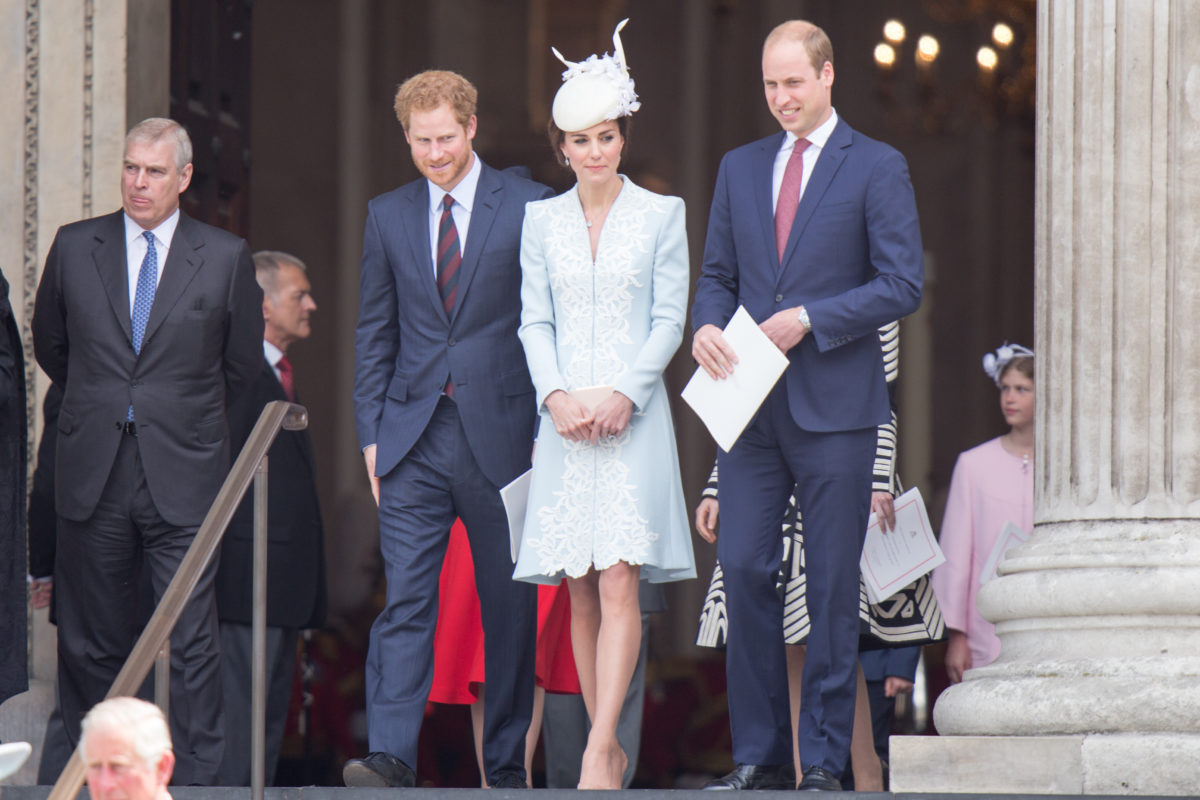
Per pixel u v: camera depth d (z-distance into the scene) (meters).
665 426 21.75
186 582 16.30
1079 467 20.98
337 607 67.62
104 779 12.81
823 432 20.41
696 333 21.06
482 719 25.08
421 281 22.69
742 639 21.03
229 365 24.11
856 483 20.50
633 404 21.34
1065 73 21.34
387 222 23.06
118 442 23.39
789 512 23.33
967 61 69.25
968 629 28.66
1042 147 21.75
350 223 73.81
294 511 28.25
